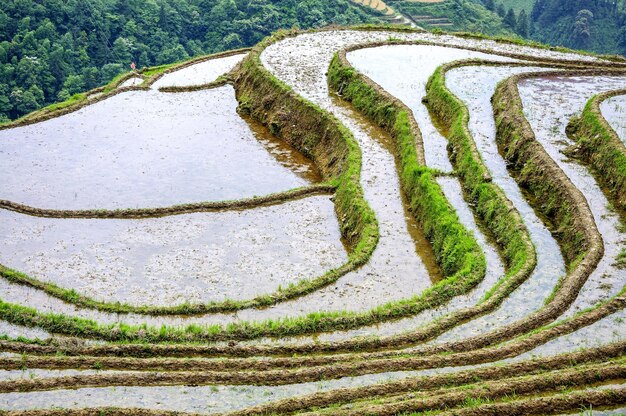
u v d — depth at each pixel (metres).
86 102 36.94
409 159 26.36
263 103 35.00
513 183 24.31
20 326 17.81
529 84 32.84
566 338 15.70
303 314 18.59
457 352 15.80
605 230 20.52
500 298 17.92
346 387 14.55
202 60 46.66
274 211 25.53
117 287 20.62
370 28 47.03
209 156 30.73
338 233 24.00
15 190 27.14
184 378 15.06
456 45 41.47
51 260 22.17
